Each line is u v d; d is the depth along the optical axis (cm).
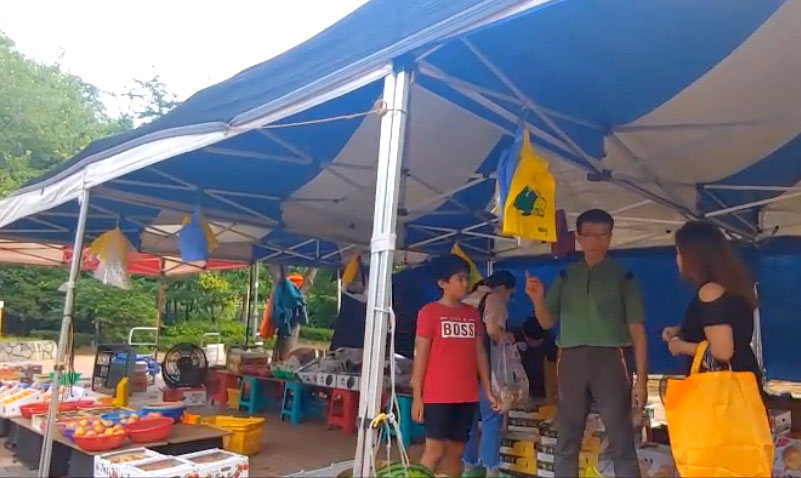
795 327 601
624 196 552
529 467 441
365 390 235
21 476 424
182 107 427
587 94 357
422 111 385
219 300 1983
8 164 2003
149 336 1802
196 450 429
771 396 501
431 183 539
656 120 394
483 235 724
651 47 308
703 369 241
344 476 247
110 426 406
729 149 433
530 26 287
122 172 390
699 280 253
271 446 570
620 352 286
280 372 733
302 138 445
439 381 339
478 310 408
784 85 346
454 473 343
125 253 579
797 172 471
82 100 2827
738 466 223
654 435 462
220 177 535
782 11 278
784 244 596
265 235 804
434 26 236
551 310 308
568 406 288
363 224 684
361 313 909
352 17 346
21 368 749
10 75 2231
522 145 304
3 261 890
